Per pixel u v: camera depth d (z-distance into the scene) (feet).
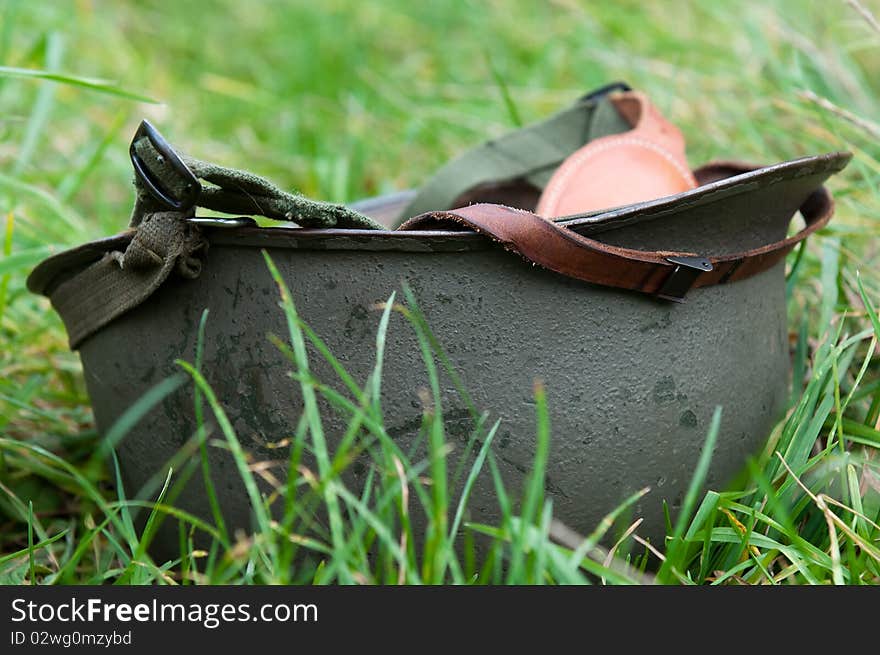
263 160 7.55
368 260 2.81
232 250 2.91
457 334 2.81
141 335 3.10
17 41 7.72
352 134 7.51
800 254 3.94
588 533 2.96
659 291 2.87
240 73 10.05
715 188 2.78
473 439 2.68
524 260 2.78
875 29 4.15
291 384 2.88
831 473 3.17
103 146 5.32
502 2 10.04
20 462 3.92
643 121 3.99
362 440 2.85
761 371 3.22
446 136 7.41
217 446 3.00
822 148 5.41
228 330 2.94
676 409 2.97
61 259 3.19
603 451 2.89
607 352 2.87
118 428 3.01
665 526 3.06
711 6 7.61
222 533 2.76
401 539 2.90
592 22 8.05
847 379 3.84
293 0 10.71
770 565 3.13
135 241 2.87
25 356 4.69
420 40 10.16
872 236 4.67
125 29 10.65
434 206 4.44
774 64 5.98
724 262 2.97
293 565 2.96
